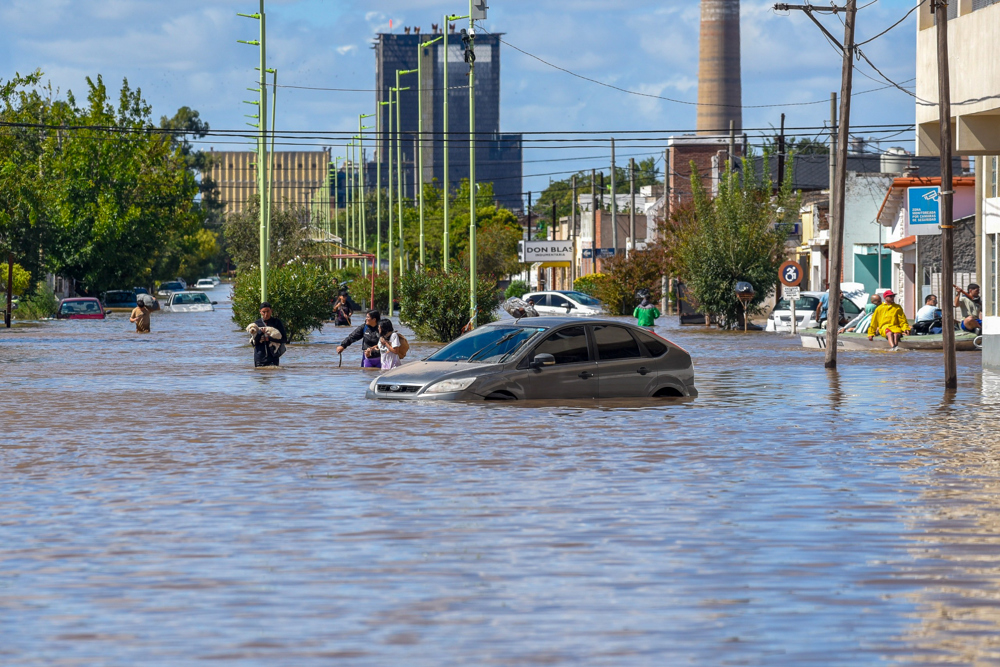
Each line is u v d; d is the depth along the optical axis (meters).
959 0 67.50
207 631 17.62
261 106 120.75
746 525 25.23
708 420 44.72
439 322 122.75
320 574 21.08
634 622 18.02
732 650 16.66
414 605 19.02
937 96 70.00
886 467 33.41
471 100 128.38
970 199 120.31
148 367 80.19
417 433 40.59
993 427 43.47
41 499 28.58
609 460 34.62
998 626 17.77
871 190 172.00
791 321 126.31
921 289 127.31
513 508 27.19
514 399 49.38
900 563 21.78
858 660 16.19
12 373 74.31
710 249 147.50
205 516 26.39
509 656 16.38
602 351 51.38
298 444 38.34
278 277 123.88
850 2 79.81
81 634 17.52
